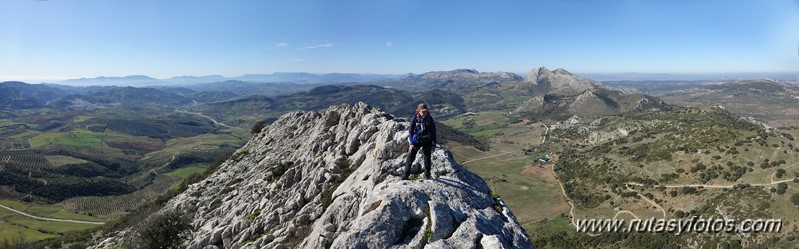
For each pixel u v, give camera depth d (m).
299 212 33.00
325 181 36.53
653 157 152.12
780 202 95.75
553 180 173.75
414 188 20.59
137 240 44.44
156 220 42.84
